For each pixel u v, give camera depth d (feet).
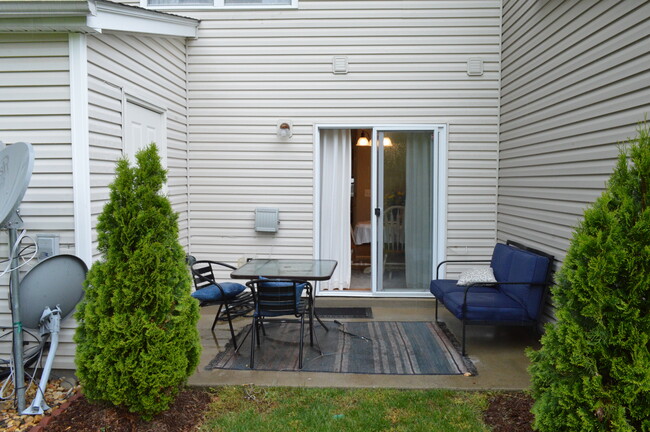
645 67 9.45
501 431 8.89
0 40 10.91
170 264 9.09
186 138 18.22
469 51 17.74
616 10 10.44
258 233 18.40
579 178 12.03
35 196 11.03
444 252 18.16
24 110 10.98
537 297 13.03
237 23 17.99
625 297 6.98
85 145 10.99
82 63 10.91
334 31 17.88
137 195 9.02
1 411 9.87
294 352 13.17
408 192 18.26
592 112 11.44
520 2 15.85
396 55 17.83
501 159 17.65
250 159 18.31
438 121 17.89
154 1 17.97
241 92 18.16
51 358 9.97
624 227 7.09
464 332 12.94
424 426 9.12
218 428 9.14
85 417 9.34
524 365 12.16
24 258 11.05
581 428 7.16
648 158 7.04
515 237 16.30
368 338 14.33
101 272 8.87
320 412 9.71
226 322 16.31
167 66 16.26
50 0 10.09
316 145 18.12
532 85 14.90
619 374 6.94
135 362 8.66
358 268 20.11
